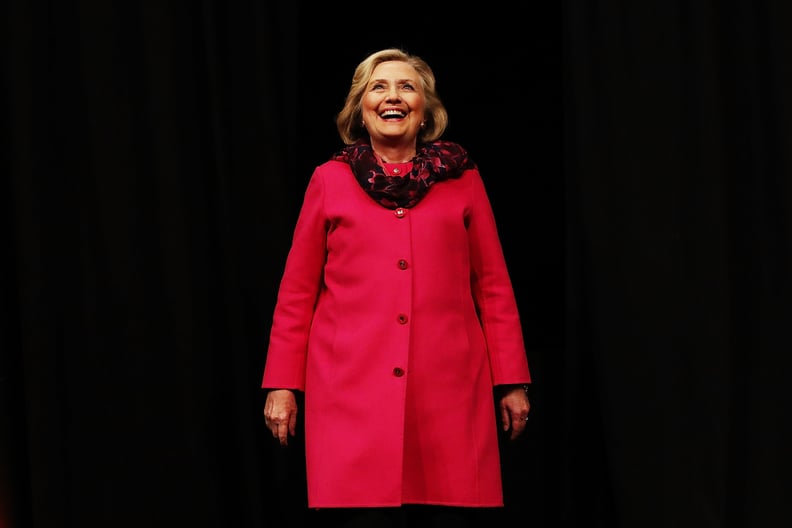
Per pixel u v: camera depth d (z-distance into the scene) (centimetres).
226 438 431
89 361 428
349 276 372
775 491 406
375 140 390
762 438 408
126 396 426
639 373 408
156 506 424
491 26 489
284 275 386
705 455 404
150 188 432
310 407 372
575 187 418
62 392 427
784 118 407
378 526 358
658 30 417
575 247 419
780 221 408
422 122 395
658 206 412
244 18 439
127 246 429
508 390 384
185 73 434
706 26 413
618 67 417
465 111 491
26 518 432
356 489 356
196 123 435
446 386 366
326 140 484
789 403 405
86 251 430
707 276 409
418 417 364
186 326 425
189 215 429
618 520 405
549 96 485
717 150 411
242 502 428
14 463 431
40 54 432
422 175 376
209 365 428
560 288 480
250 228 435
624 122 415
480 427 371
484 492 365
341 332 370
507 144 488
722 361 406
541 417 473
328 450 362
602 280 411
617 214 413
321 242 383
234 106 437
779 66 409
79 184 432
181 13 435
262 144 435
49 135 431
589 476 421
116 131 432
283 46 440
